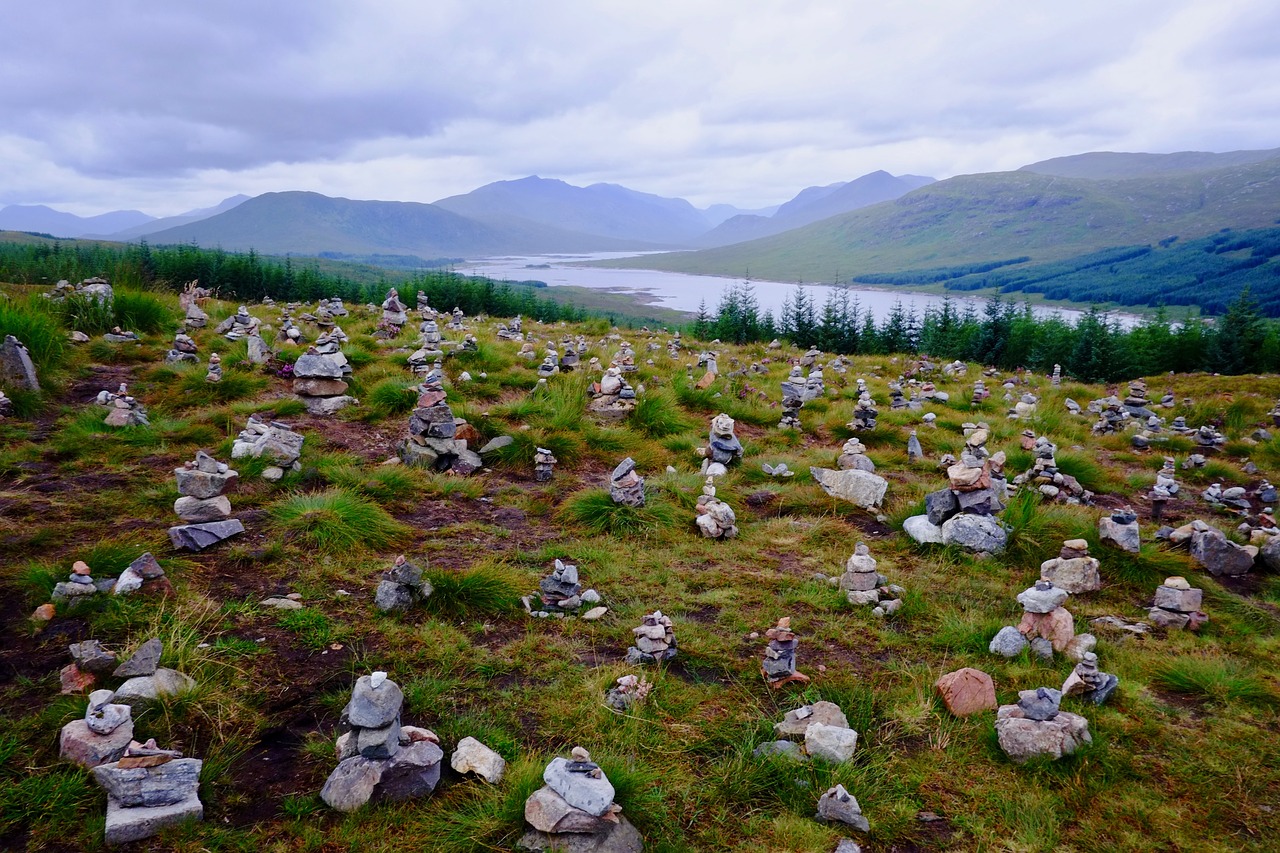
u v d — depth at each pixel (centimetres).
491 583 701
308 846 389
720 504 950
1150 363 4544
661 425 1385
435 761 451
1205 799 475
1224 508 1165
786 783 471
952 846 430
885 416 1725
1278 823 453
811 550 903
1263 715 576
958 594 789
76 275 3862
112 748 424
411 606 666
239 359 1546
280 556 725
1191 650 684
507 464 1135
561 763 429
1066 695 591
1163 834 442
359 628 614
